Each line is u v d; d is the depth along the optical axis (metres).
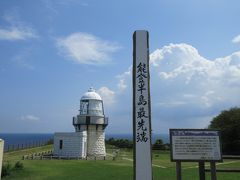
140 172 15.30
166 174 29.80
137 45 16.45
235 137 60.22
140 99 15.99
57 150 52.66
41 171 32.81
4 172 29.73
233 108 65.31
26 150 60.00
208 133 14.58
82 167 37.16
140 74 16.22
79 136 52.16
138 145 15.55
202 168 14.71
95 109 57.66
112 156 55.91
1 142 14.68
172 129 14.66
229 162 39.69
